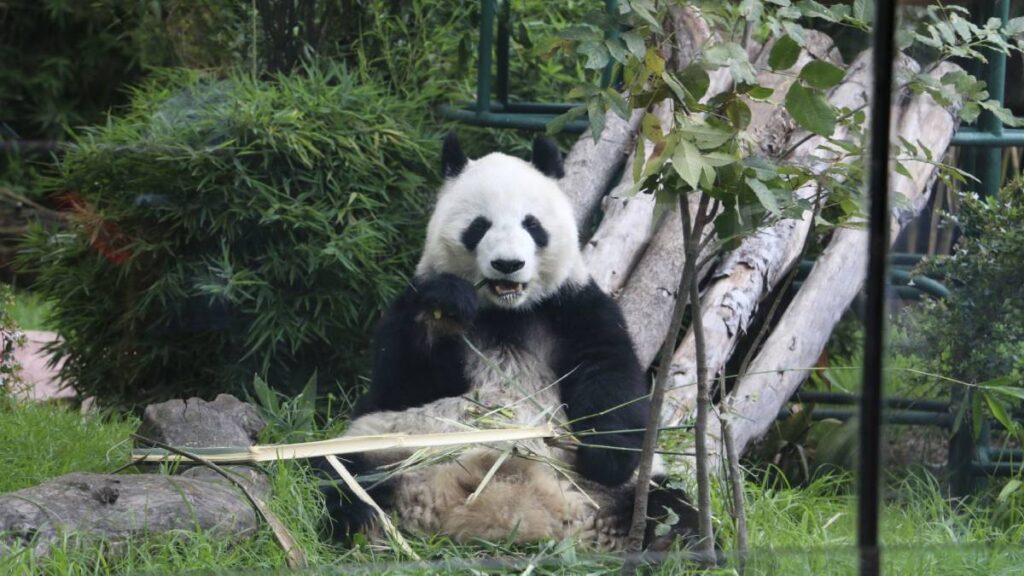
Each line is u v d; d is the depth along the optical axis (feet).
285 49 47.01
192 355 41.22
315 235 39.93
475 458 27.86
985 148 38.01
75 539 24.61
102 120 58.34
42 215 47.60
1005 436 34.17
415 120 44.04
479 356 30.22
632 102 23.48
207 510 26.53
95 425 36.27
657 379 24.38
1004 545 26.91
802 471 37.73
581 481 28.63
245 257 40.45
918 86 24.67
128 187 41.29
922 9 25.68
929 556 25.76
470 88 49.21
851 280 37.04
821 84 22.53
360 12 47.47
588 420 28.89
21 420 36.37
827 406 40.63
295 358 40.88
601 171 40.27
